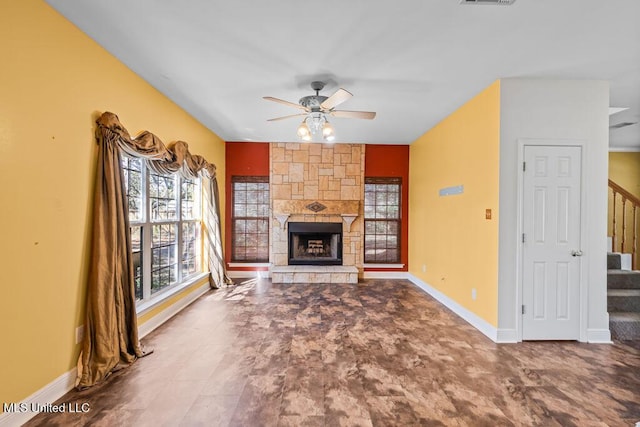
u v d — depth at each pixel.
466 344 3.11
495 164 3.22
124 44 2.50
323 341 3.14
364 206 6.18
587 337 3.20
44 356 2.04
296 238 6.23
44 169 2.03
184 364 2.65
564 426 1.92
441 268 4.57
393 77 3.10
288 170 6.06
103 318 2.41
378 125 4.79
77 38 2.28
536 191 3.19
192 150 4.42
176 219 4.29
